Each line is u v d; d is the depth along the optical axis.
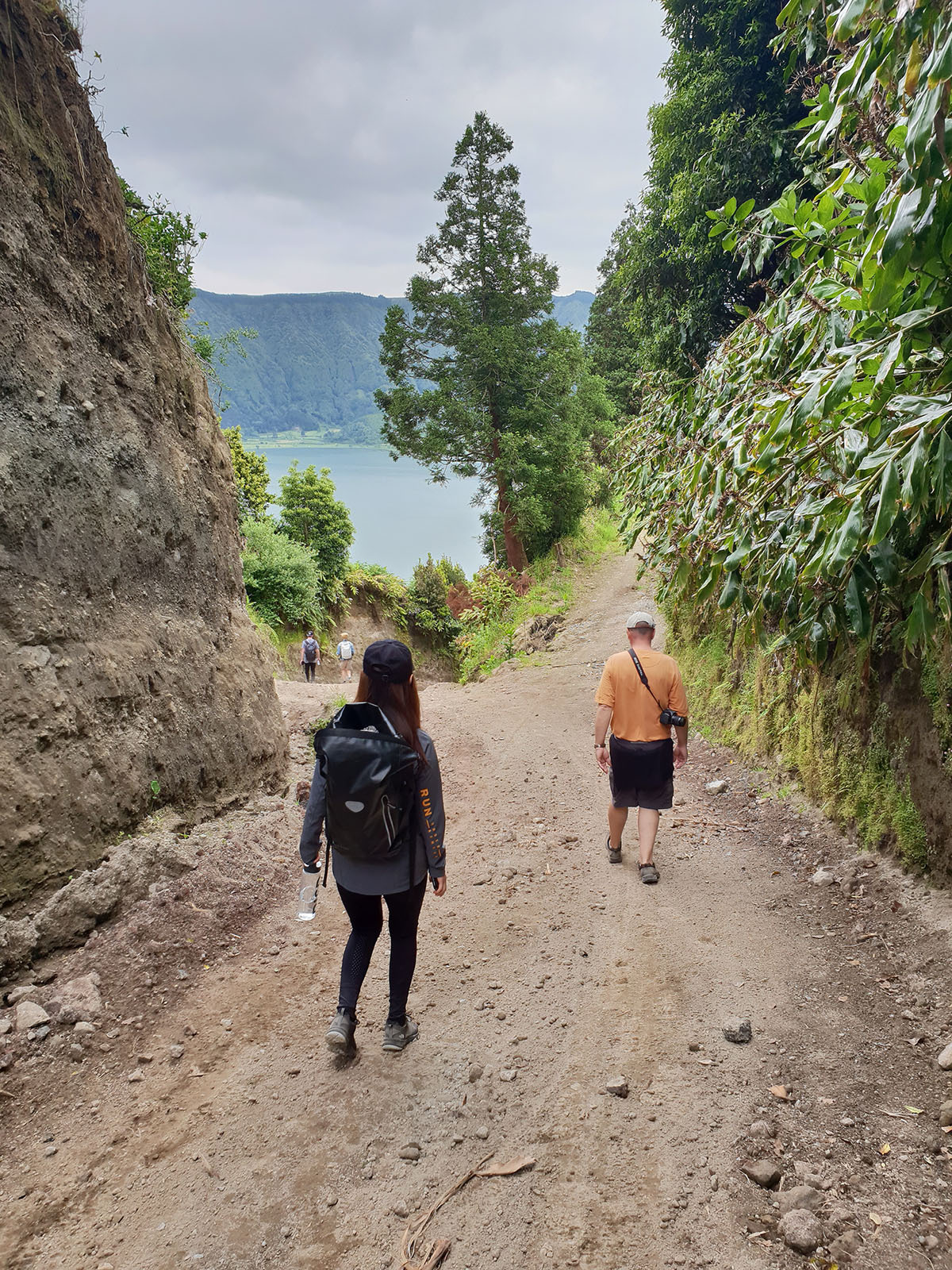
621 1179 2.46
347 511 34.38
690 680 8.77
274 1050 3.22
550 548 25.17
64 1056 3.07
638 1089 2.90
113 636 4.46
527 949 4.08
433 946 4.17
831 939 3.90
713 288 10.12
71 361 4.32
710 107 9.67
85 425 4.38
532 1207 2.38
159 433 5.29
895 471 2.88
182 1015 3.46
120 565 4.63
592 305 38.44
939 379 2.93
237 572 6.50
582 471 27.27
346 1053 3.08
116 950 3.72
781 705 6.20
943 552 3.25
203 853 4.68
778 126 9.14
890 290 2.51
